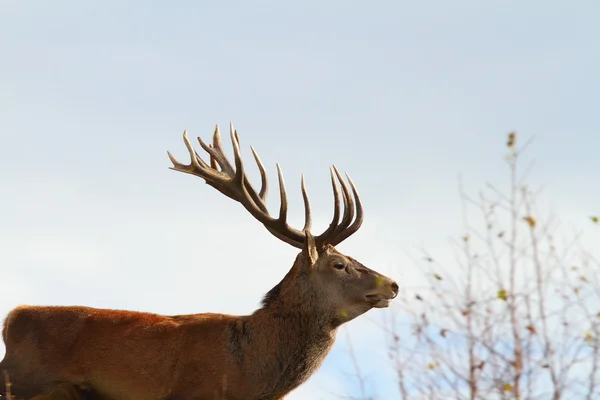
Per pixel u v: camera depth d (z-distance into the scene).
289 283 33.47
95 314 33.94
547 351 18.59
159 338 32.72
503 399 18.62
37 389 33.00
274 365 32.56
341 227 34.94
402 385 19.11
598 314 18.67
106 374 32.62
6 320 34.38
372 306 32.88
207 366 32.03
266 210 35.97
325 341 33.25
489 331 18.95
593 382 18.28
